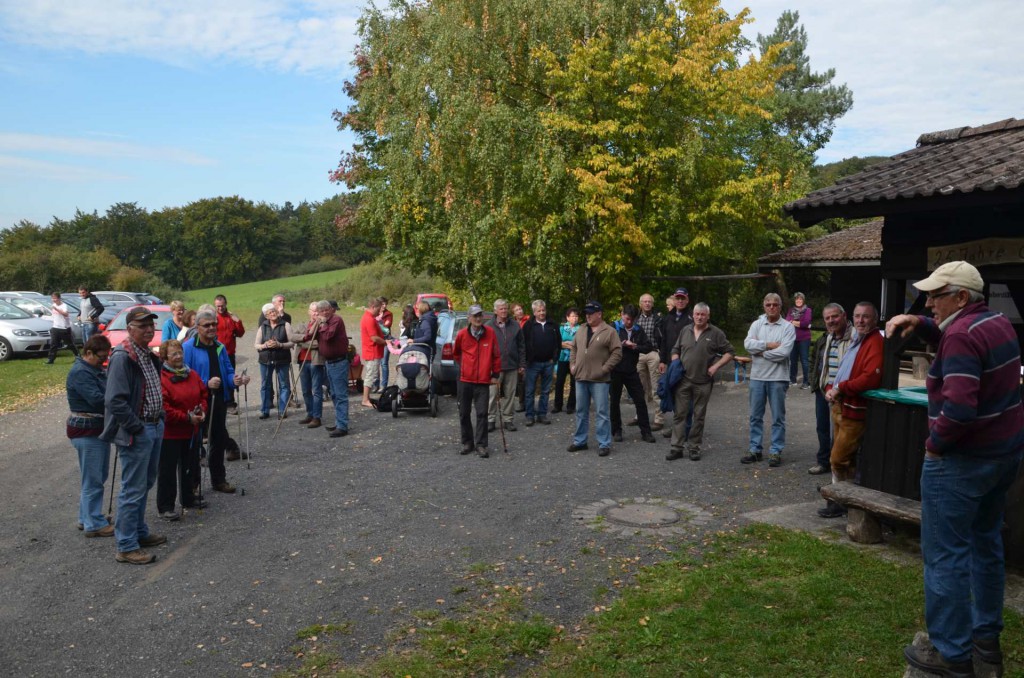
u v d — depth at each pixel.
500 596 4.80
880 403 5.68
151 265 108.62
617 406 9.70
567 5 15.09
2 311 20.77
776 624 4.18
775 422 8.27
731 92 15.16
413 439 9.93
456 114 14.76
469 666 3.89
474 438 9.46
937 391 3.38
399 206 16.89
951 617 3.28
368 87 17.16
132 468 5.56
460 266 17.98
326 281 76.62
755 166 17.91
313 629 4.37
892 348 5.98
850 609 4.34
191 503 6.83
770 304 8.18
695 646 3.96
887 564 5.05
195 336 7.21
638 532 5.98
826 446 7.81
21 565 5.55
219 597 4.91
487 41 15.34
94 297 19.39
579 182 14.33
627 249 15.00
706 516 6.39
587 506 6.76
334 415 11.76
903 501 5.32
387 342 12.86
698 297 21.20
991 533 3.46
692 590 4.69
